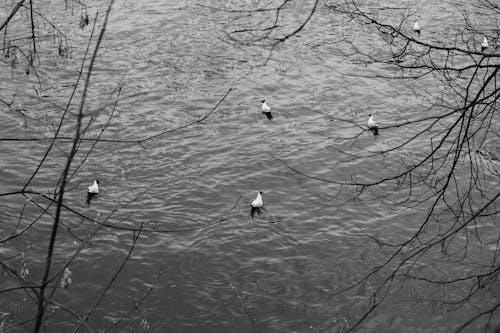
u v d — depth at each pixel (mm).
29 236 16875
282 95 25141
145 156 20953
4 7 30500
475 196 18719
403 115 23547
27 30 28484
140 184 19609
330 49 28062
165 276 15883
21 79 24875
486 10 27531
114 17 30797
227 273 16125
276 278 16000
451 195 18922
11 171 19656
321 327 14516
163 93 24875
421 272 16000
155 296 15219
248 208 18625
